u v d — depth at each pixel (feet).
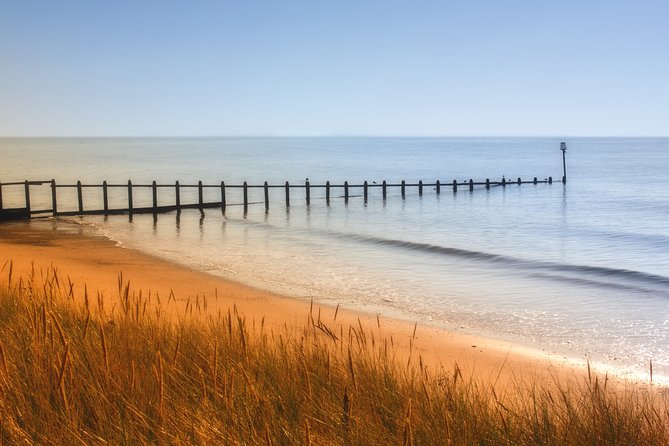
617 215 134.41
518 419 14.71
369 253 82.79
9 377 13.47
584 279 66.44
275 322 41.93
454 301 55.06
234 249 84.23
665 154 533.14
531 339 42.86
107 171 294.87
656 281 65.51
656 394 27.86
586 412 15.88
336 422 13.38
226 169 323.37
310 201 155.84
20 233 93.71
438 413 13.96
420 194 165.07
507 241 97.81
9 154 541.34
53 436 11.65
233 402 13.37
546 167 347.15
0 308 22.11
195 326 21.86
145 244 86.63
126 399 13.12
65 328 18.21
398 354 35.12
